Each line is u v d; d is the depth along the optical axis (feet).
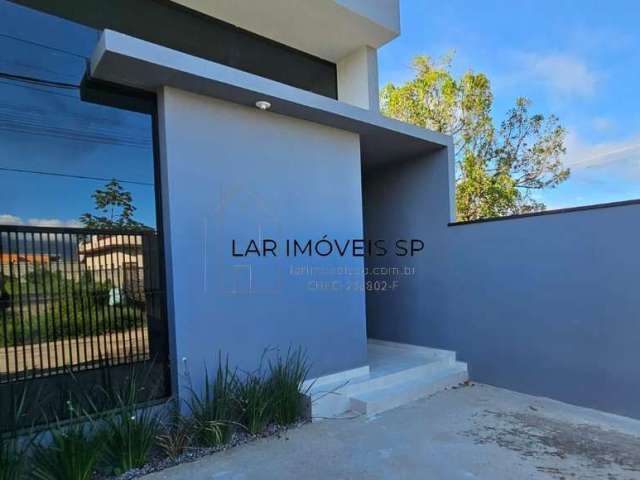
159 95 12.17
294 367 14.16
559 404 14.92
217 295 12.73
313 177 15.37
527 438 11.92
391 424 13.10
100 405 11.12
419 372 17.26
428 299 20.03
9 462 8.53
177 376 11.78
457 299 18.71
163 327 12.36
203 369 12.34
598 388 14.05
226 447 11.32
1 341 9.90
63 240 10.94
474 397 15.85
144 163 12.40
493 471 9.96
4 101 10.59
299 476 9.82
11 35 10.91
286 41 18.74
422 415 13.93
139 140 12.36
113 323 11.53
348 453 11.00
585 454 10.85
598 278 14.05
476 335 17.95
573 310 14.71
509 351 16.74
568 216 14.85
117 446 10.06
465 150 42.68
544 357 15.57
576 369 14.64
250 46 17.74
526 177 43.96
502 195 41.55
